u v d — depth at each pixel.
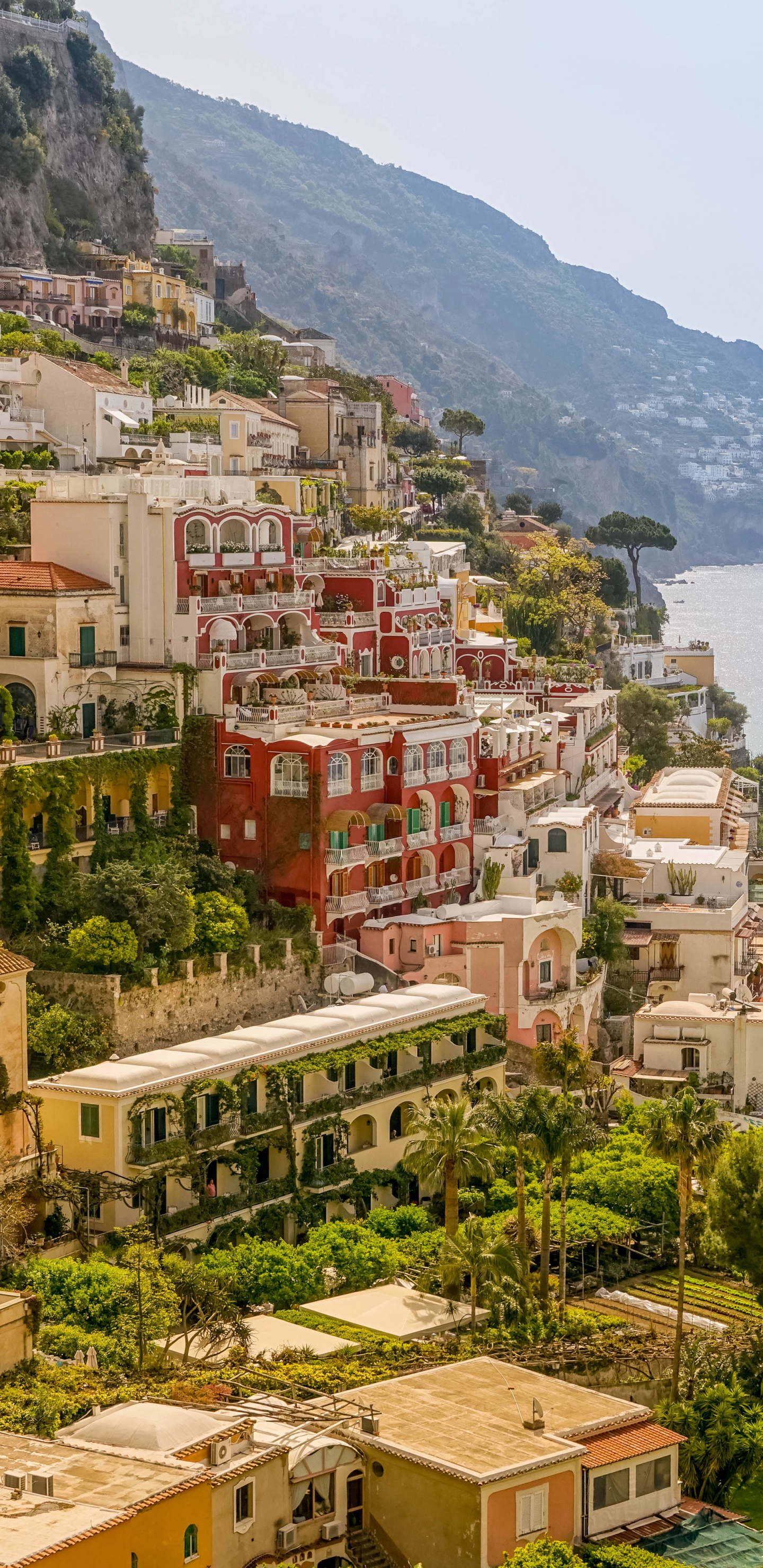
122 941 99.75
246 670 120.62
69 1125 87.75
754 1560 64.88
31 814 105.62
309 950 113.00
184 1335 73.81
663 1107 100.75
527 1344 78.69
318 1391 67.06
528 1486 61.44
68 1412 62.28
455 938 120.81
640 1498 65.94
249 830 117.12
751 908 153.88
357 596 141.25
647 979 136.75
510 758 138.88
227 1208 90.31
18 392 164.38
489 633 184.75
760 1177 88.12
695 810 157.62
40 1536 49.31
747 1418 76.00
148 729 116.06
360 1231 88.75
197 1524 54.03
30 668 112.75
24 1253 81.00
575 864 136.12
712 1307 90.88
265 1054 94.75
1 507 132.38
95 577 118.50
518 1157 89.38
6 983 85.38
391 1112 101.31
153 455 150.25
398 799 123.12
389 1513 61.59
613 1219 96.25
